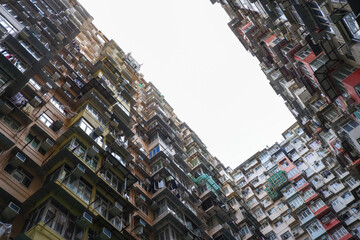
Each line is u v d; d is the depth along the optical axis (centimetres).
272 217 4016
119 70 3284
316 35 1914
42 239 1125
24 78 1522
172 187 2486
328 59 1959
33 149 1587
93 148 1717
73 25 2612
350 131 2306
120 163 1862
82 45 3331
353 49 1623
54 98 2023
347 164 2975
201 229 2483
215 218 2944
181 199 2473
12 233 1203
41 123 1758
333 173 3750
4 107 1514
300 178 4012
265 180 4697
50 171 1523
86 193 1514
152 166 2728
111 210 1575
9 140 1411
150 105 4028
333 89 2059
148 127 3359
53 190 1340
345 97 2025
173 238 1989
